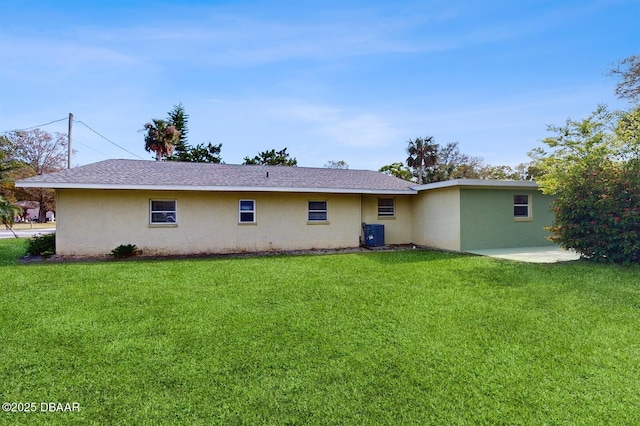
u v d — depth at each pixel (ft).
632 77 46.50
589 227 27.30
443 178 124.16
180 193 38.19
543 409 8.39
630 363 10.71
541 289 19.70
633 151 33.47
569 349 11.77
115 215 36.06
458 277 23.35
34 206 125.18
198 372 10.32
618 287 19.86
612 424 7.80
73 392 9.27
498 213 40.37
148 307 16.70
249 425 7.92
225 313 15.78
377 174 55.16
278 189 38.99
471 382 9.69
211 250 39.09
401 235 48.19
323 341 12.58
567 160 38.09
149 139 110.93
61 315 15.40
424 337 12.91
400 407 8.56
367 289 20.29
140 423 7.99
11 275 24.26
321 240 43.45
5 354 11.48
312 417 8.20
